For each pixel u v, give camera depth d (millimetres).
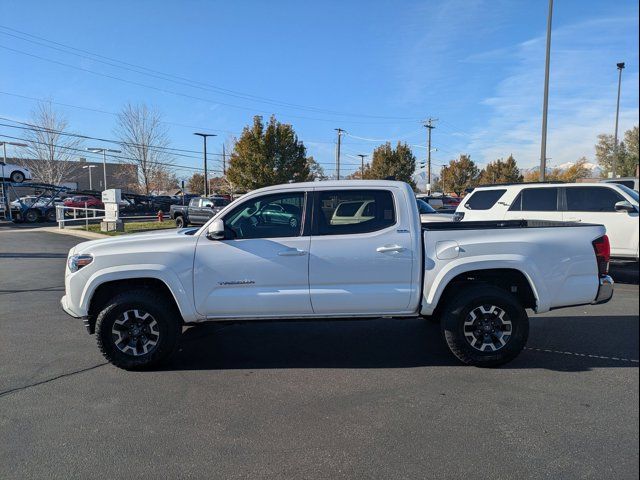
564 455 3238
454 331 4805
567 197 9680
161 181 61875
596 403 4035
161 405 4129
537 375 4672
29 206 32688
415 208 4930
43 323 6914
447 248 4805
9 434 3646
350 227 4891
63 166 58594
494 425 3678
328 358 5277
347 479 3027
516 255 4789
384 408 4008
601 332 6055
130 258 4836
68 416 3939
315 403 4133
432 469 3111
